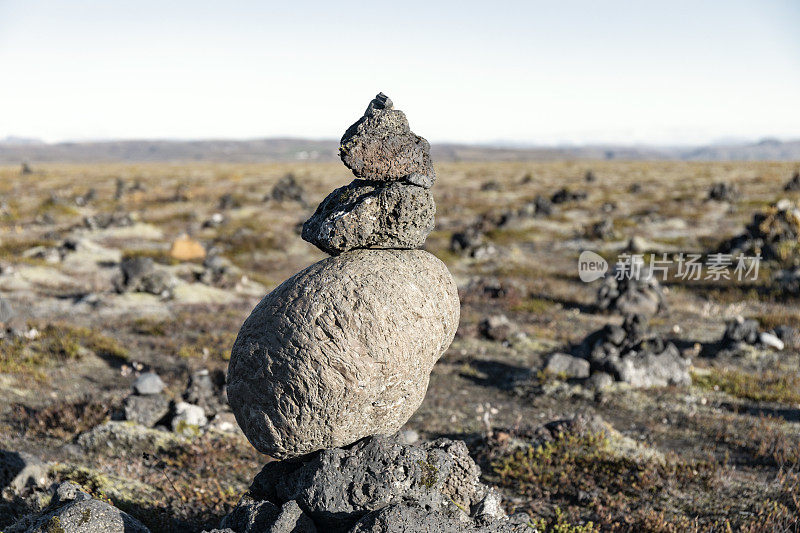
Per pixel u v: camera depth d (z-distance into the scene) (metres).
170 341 3.49
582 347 3.14
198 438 2.16
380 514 1.42
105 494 1.82
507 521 1.53
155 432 2.16
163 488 1.90
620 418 2.49
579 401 2.69
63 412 2.28
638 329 3.04
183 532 1.74
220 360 3.15
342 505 1.46
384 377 1.45
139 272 4.62
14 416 2.29
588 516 1.87
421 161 1.52
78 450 2.10
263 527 1.46
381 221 1.50
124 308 4.27
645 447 2.19
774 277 4.81
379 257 1.51
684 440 2.27
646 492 1.96
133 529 1.50
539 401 2.70
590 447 2.13
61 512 1.47
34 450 2.07
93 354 3.19
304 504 1.47
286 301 1.47
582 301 4.68
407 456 1.48
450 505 1.52
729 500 1.92
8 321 3.42
